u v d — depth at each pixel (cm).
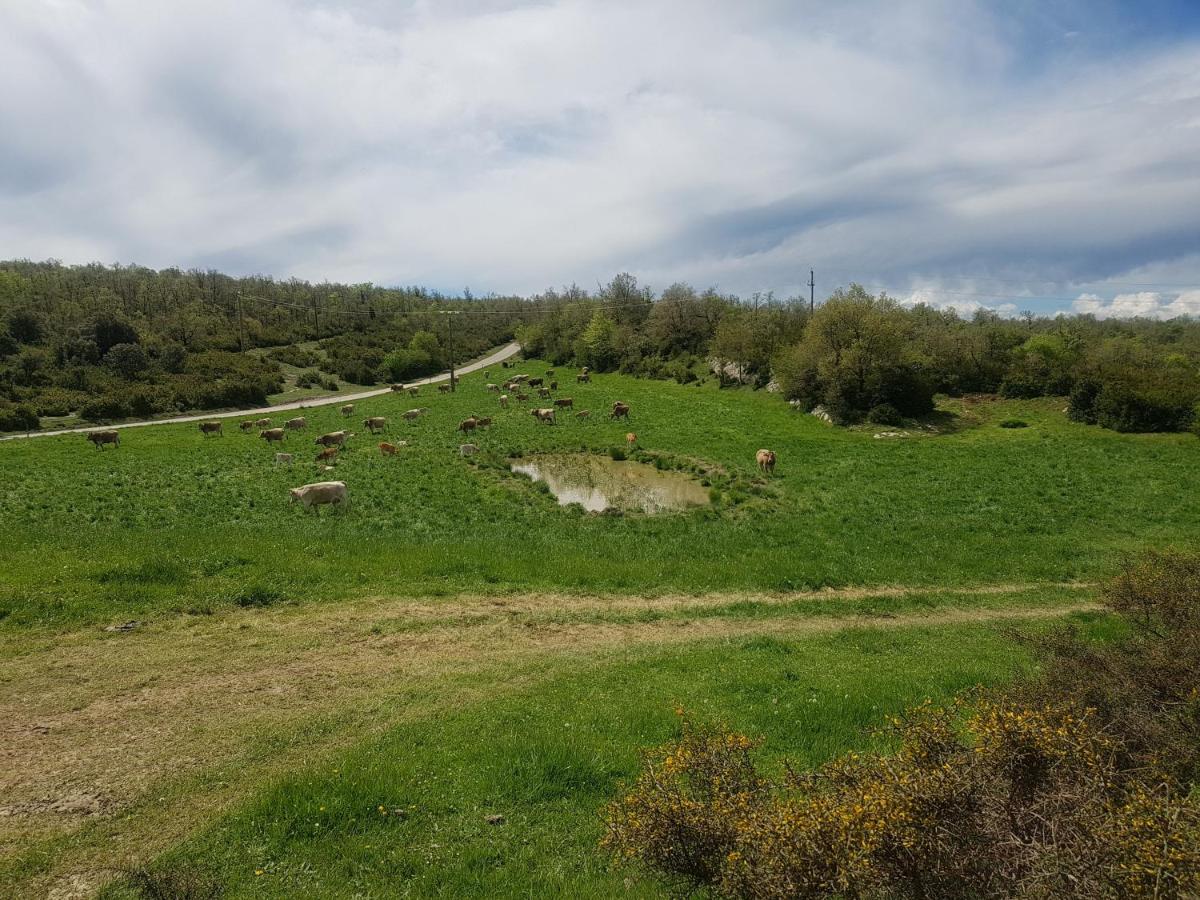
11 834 648
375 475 3064
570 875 597
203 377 7912
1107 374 4681
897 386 5019
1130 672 732
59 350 8012
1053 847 403
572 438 4353
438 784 740
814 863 416
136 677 1019
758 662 1191
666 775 547
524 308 15325
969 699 820
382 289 19950
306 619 1298
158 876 577
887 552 1980
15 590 1267
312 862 611
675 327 8969
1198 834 386
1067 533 2233
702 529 2234
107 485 2833
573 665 1162
